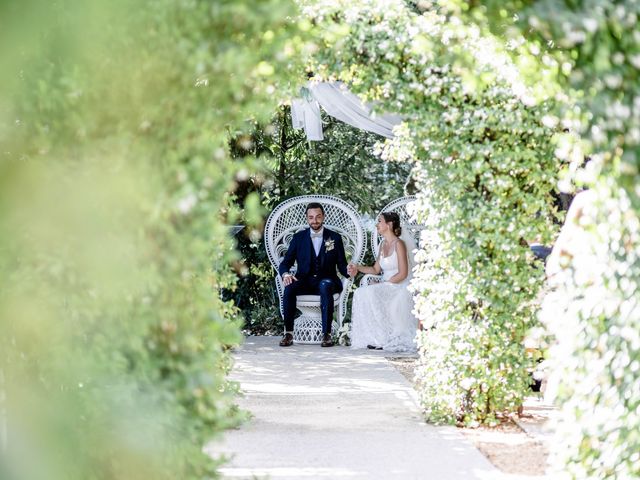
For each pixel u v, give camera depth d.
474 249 9.11
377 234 17.91
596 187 5.85
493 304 9.17
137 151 3.73
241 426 9.13
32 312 3.72
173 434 4.04
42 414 3.78
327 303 16.75
